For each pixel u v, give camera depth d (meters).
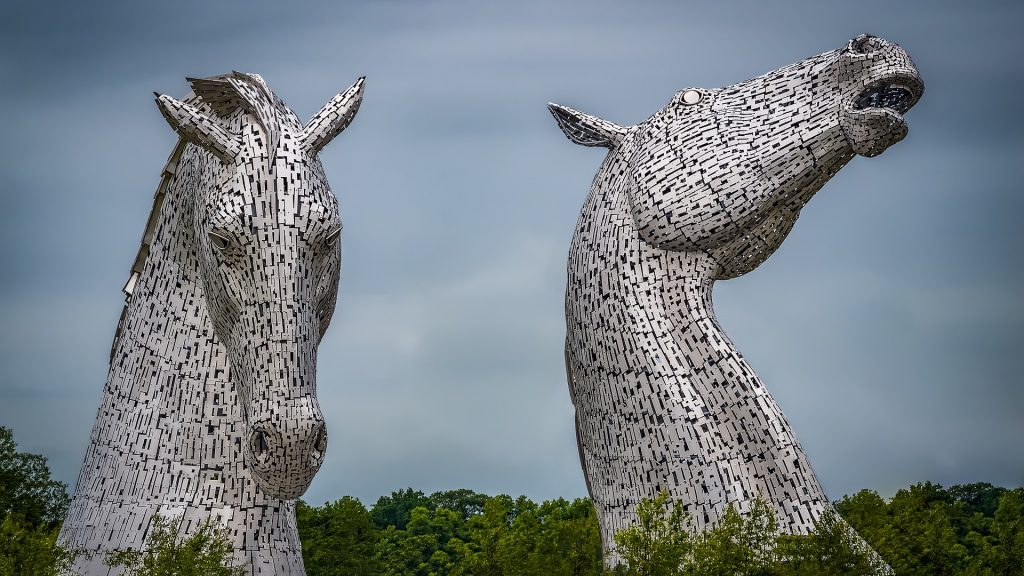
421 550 29.31
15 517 14.87
